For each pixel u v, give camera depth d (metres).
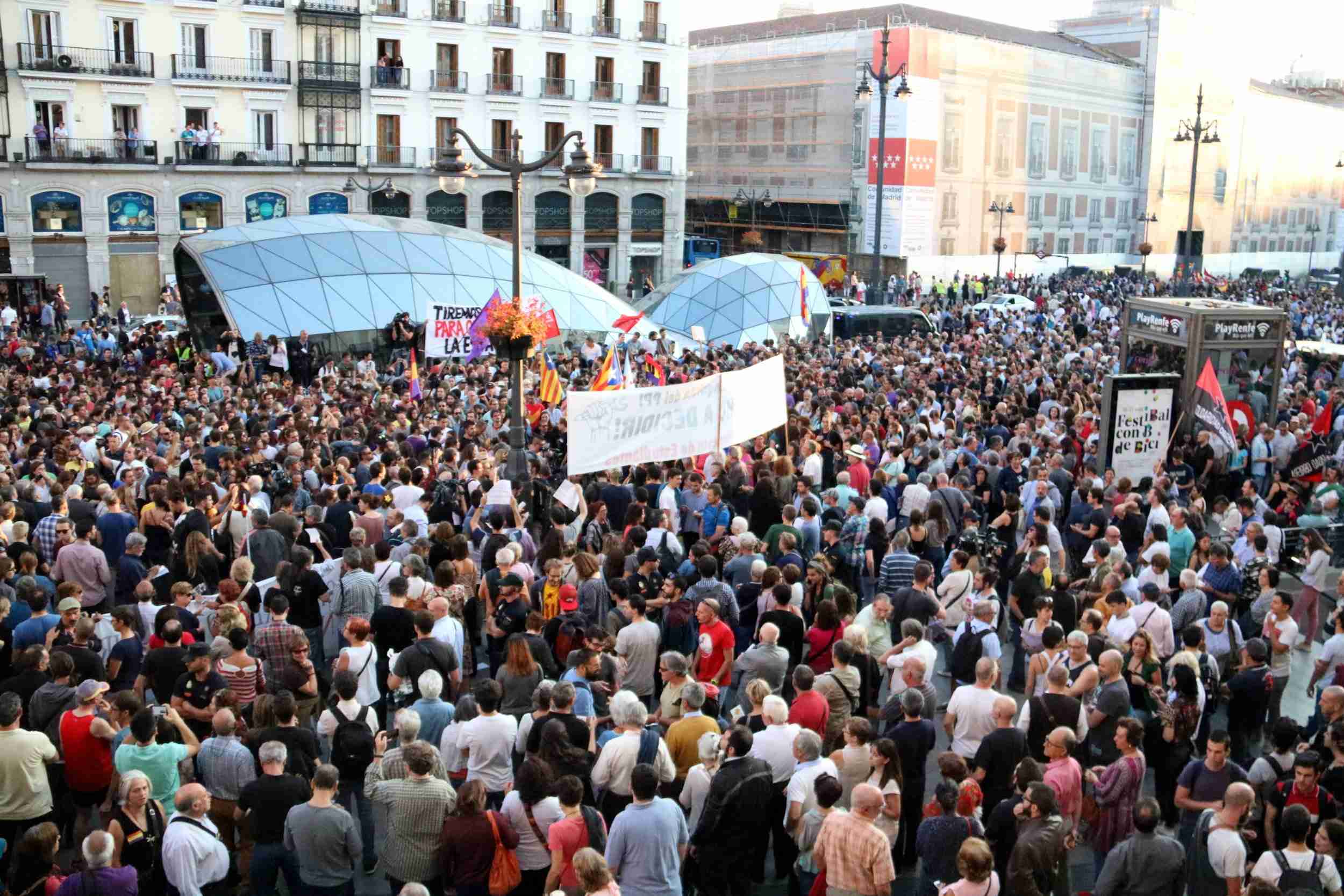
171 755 8.41
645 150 65.44
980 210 78.12
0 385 25.08
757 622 11.89
